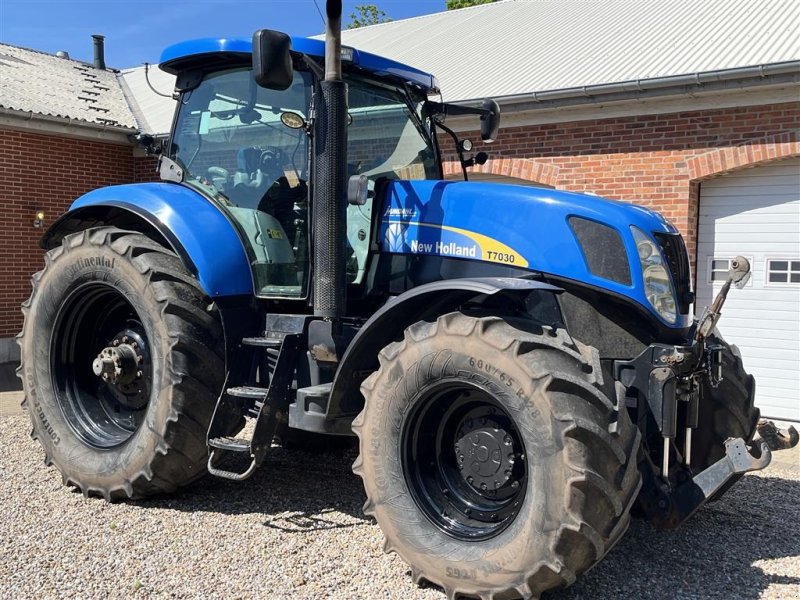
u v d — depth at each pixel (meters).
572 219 3.83
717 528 4.45
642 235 3.80
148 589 3.42
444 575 3.38
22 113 10.84
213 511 4.50
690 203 8.31
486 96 9.04
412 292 3.61
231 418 4.41
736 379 4.34
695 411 3.77
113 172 12.66
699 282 8.52
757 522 4.57
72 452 4.77
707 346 3.92
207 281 4.37
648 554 4.02
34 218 11.68
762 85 7.54
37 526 4.18
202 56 4.64
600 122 8.76
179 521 4.31
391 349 3.66
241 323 4.53
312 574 3.62
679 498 3.56
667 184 8.38
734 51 8.37
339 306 4.08
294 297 4.36
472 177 9.88
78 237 4.87
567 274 3.76
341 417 4.01
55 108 11.82
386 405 3.63
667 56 8.84
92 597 3.34
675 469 3.73
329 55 4.05
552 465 3.11
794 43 8.09
